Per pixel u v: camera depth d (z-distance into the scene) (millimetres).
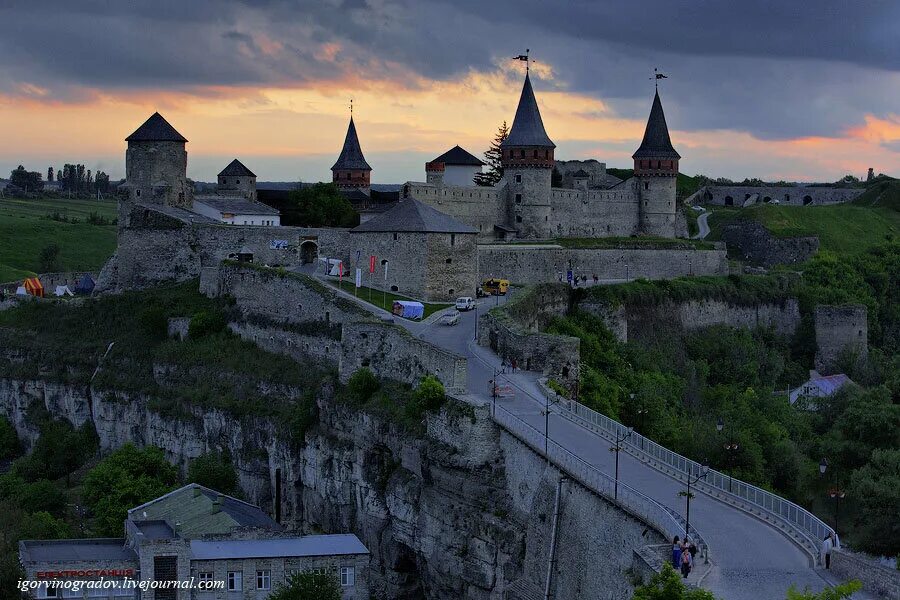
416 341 132625
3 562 105250
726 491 89562
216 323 181500
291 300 170250
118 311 193625
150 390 175500
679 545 75375
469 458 113500
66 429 178875
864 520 123188
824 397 180500
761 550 79125
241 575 105250
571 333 171250
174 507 120312
